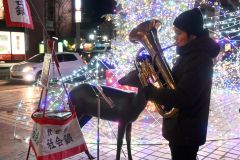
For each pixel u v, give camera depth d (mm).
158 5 6469
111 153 4508
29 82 13031
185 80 2117
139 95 3521
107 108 3750
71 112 3369
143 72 2420
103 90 3883
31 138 3285
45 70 3346
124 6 6879
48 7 27812
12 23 3352
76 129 3324
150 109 6844
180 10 6324
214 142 4926
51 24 28031
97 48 21266
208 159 4227
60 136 3172
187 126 2256
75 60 13648
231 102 8141
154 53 2504
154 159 4258
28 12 3490
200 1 7398
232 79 10414
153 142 4945
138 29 2641
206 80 2150
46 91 3230
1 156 4379
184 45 2256
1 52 23344
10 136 5336
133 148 4691
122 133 3688
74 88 4098
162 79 2398
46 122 3080
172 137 2322
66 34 29766
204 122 2295
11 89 11289
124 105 3641
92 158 4125
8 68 20391
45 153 3053
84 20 34625
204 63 2141
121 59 7105
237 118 6520
